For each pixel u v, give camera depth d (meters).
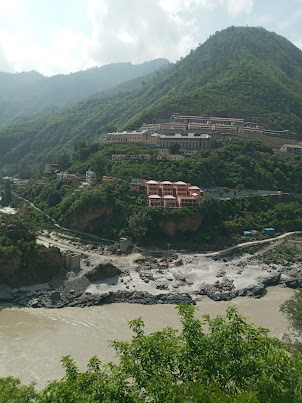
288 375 27.81
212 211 138.88
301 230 148.25
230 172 169.88
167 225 130.00
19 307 81.88
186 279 99.88
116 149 194.00
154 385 28.08
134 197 141.38
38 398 28.17
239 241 130.62
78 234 135.88
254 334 34.75
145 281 96.31
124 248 119.50
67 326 72.94
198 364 31.53
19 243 95.75
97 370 32.84
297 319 62.72
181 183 146.25
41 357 60.62
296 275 107.00
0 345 64.31
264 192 163.50
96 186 158.75
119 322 75.31
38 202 173.38
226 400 23.47
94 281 96.12
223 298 89.94
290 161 186.25
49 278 94.94
